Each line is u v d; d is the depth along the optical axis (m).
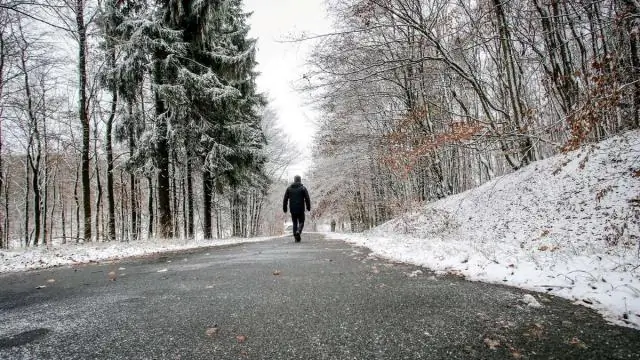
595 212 8.26
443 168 20.44
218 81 16.41
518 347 2.34
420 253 7.18
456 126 11.00
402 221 14.41
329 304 3.49
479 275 4.80
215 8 15.98
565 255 5.26
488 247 7.01
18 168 32.00
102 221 29.98
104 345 2.54
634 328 2.64
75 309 3.60
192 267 6.43
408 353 2.28
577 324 2.76
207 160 17.53
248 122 22.47
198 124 17.02
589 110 5.77
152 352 2.39
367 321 2.93
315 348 2.40
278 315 3.16
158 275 5.62
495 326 2.75
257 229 38.31
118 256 9.06
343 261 6.71
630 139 9.74
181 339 2.62
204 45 17.00
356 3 13.27
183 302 3.73
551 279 4.08
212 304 3.61
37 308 3.70
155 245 11.70
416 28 13.00
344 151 21.89
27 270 7.04
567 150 6.34
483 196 13.31
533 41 13.44
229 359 2.25
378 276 4.98
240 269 5.91
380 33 14.96
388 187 25.27
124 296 4.13
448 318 2.97
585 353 2.23
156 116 15.95
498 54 14.78
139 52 14.27
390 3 12.88
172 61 14.69
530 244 7.87
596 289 3.54
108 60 15.47
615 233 6.86
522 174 12.74
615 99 5.50
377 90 18.81
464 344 2.41
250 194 30.16
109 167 18.41
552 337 2.50
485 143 11.53
